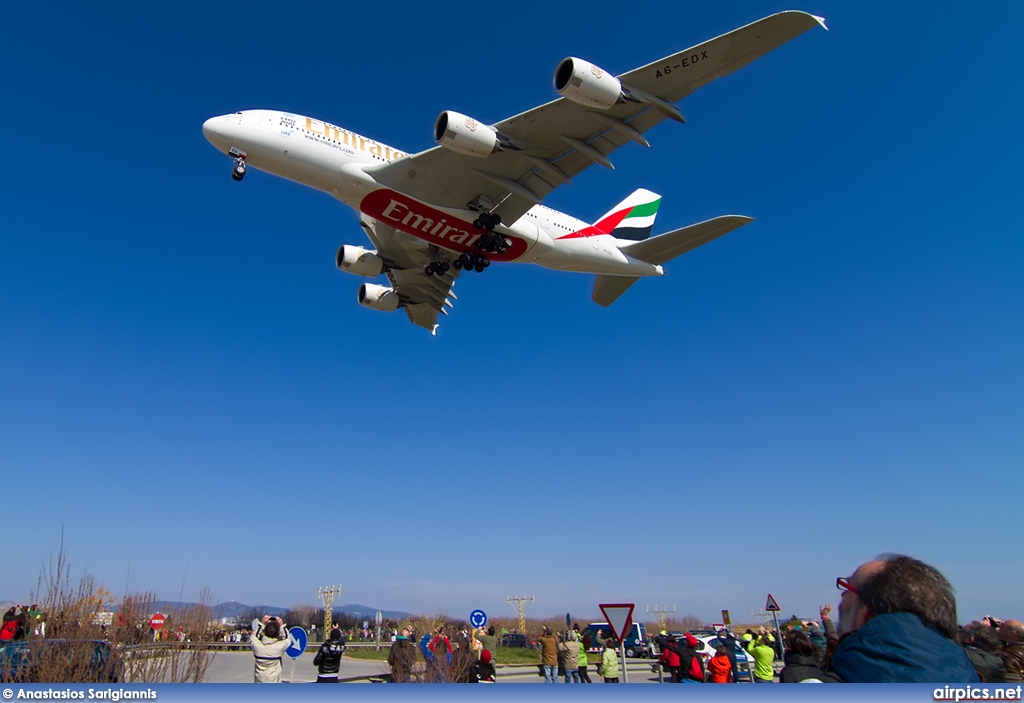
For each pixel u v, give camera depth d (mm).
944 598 2801
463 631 16578
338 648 12766
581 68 15203
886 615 2756
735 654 17938
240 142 18078
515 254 22516
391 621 39594
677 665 14719
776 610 21391
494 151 17516
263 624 10836
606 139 17953
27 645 9078
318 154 18734
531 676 23859
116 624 9922
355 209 20344
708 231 22906
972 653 6461
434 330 28500
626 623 12805
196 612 10766
